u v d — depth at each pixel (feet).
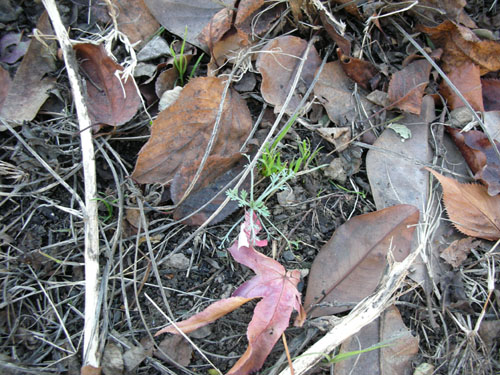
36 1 0.85
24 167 0.74
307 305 0.70
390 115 0.83
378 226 0.71
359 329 0.64
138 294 0.71
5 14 0.84
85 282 0.67
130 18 0.84
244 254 0.68
